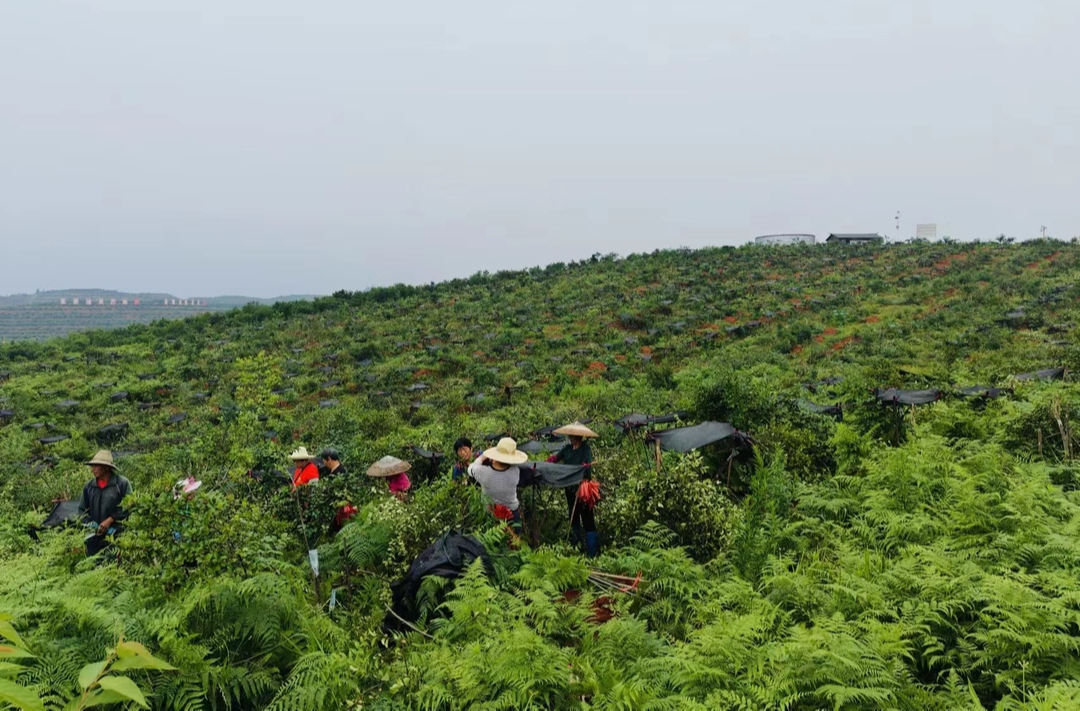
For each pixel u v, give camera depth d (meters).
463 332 43.47
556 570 5.18
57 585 4.13
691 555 6.35
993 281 41.47
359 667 3.79
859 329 34.72
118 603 4.04
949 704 3.31
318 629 4.32
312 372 36.00
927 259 52.94
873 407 10.40
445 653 3.88
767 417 9.51
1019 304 33.88
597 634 4.39
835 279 48.84
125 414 28.83
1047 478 6.86
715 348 34.44
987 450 7.90
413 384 31.92
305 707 3.46
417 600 4.97
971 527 5.68
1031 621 3.72
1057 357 20.17
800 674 3.35
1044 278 39.94
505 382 30.94
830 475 8.48
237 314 57.03
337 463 8.23
